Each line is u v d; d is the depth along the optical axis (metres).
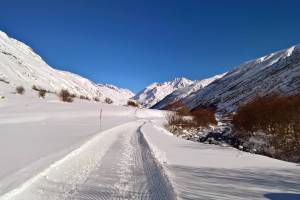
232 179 9.98
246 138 32.25
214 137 36.56
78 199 7.67
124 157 14.20
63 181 9.37
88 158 13.57
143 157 14.23
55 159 12.13
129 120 55.56
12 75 197.12
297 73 165.12
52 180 9.40
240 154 16.64
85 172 10.74
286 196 8.07
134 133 28.70
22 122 34.66
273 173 11.28
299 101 28.12
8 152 13.73
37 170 10.15
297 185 9.38
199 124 54.19
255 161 14.18
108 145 18.69
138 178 9.98
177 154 15.79
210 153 16.80
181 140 24.78
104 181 9.53
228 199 7.65
